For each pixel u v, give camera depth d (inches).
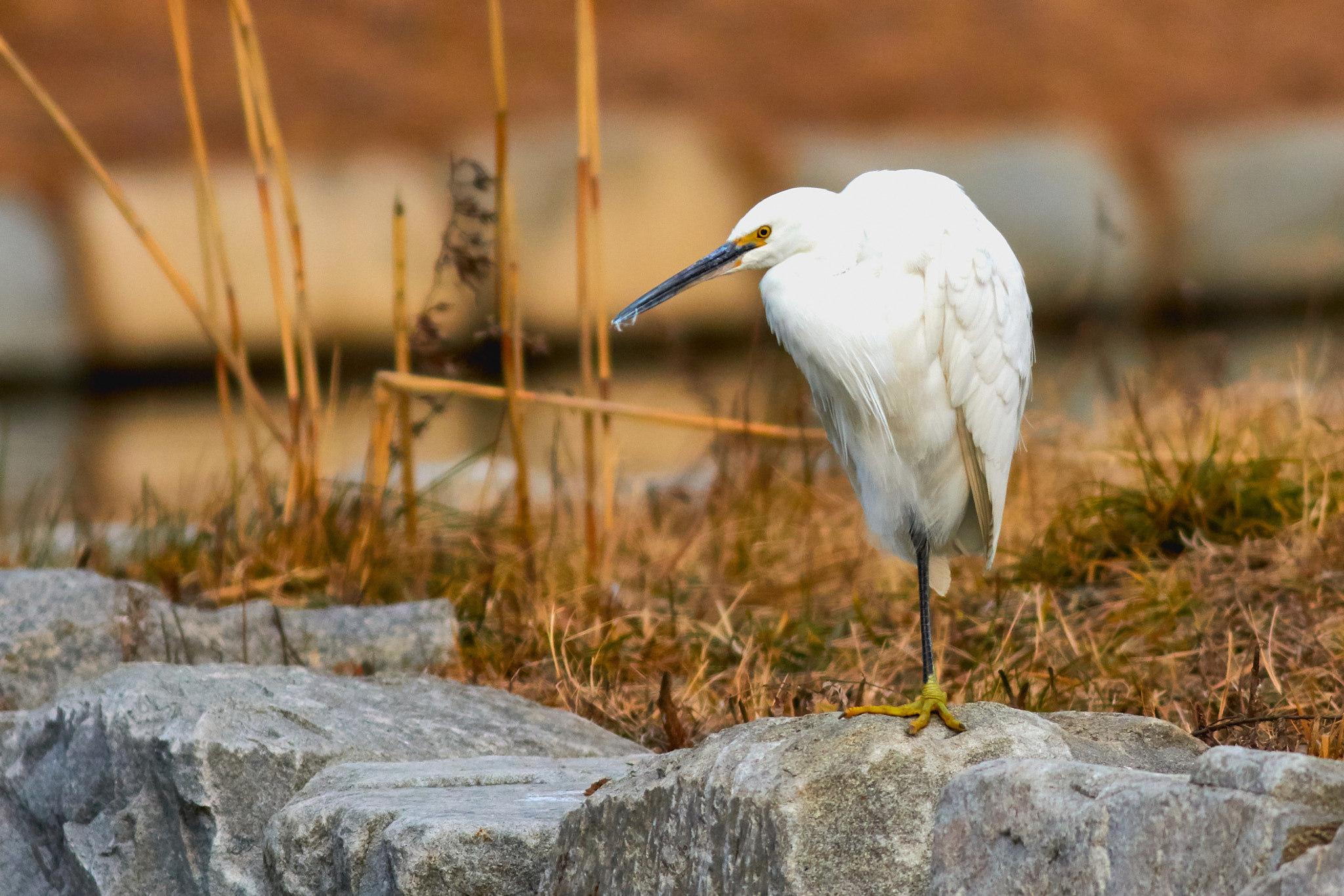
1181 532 373.1
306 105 1034.1
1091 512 391.5
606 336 408.5
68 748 261.6
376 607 344.5
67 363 799.1
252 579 389.1
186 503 502.6
